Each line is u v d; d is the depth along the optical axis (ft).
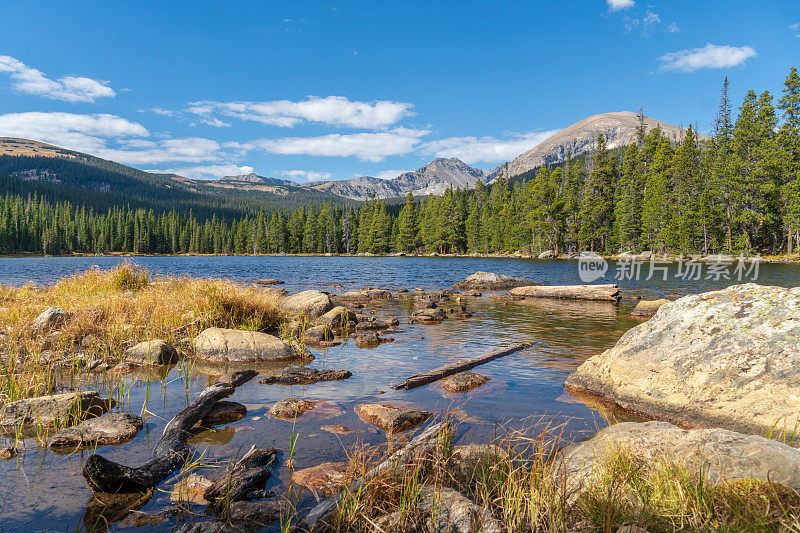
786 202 183.42
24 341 30.60
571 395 23.36
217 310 40.55
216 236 449.89
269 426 18.75
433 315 50.01
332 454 15.94
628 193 234.79
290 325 40.45
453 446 16.24
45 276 107.34
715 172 201.57
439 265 191.83
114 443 16.81
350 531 10.77
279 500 12.88
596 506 10.93
